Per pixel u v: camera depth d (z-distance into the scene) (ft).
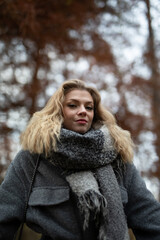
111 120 4.88
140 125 14.61
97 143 4.11
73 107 4.50
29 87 13.44
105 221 3.75
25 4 11.62
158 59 16.34
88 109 4.59
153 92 15.72
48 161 4.25
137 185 4.56
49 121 4.29
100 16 15.33
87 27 15.03
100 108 5.03
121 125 14.35
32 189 4.19
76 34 14.67
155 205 4.33
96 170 4.14
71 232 3.87
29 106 13.28
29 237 6.26
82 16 14.37
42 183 4.17
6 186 4.28
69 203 4.02
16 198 4.17
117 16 15.65
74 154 3.94
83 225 3.74
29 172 4.32
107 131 4.45
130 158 4.50
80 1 14.16
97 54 15.44
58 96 4.57
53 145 3.96
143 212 4.29
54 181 4.12
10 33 12.69
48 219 3.92
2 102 13.19
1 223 4.02
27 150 4.48
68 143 4.02
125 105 14.97
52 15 13.03
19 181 4.32
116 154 4.33
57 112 4.42
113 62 15.85
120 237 3.67
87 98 4.57
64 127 4.48
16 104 13.25
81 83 4.80
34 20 12.03
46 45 13.71
